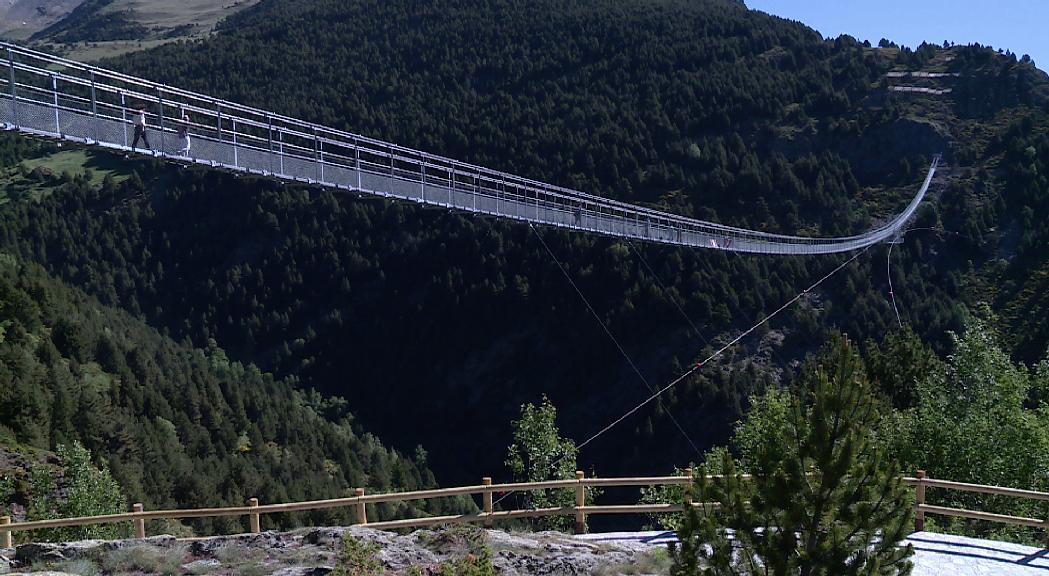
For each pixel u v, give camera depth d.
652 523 28.97
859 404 10.08
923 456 24.42
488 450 84.88
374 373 95.56
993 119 124.62
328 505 14.66
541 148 129.50
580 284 88.94
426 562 13.06
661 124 130.38
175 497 51.34
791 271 83.00
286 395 88.06
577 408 82.00
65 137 18.52
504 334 91.56
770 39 157.38
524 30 179.88
